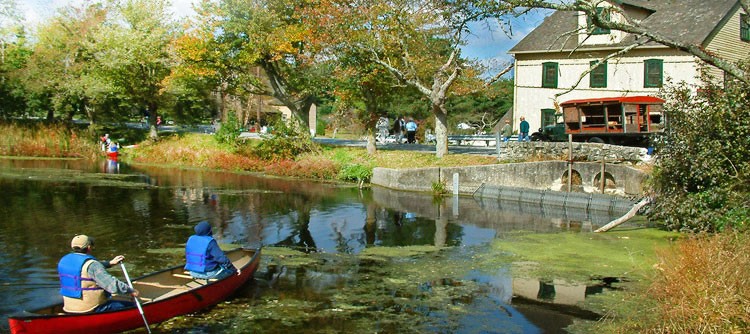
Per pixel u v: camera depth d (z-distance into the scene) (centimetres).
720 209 1445
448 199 2480
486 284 1208
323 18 2814
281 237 1667
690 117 1555
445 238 1675
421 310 1047
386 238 1669
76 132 4459
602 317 1005
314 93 3459
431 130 5050
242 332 926
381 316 1012
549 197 2362
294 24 3331
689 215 1544
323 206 2225
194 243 1063
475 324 980
